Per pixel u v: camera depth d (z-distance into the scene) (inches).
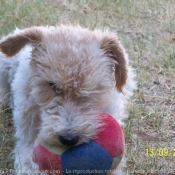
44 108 30.1
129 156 34.7
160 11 58.7
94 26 53.4
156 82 44.8
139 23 55.9
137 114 39.8
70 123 28.4
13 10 55.6
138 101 41.7
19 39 32.3
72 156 27.7
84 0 60.5
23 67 33.7
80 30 32.3
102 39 31.7
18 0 58.1
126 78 32.7
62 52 29.6
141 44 50.8
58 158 27.8
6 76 40.5
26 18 54.4
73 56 29.3
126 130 37.3
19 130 34.5
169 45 50.6
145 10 58.7
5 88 41.0
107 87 30.2
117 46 32.1
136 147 35.8
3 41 32.6
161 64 47.4
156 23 56.3
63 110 29.0
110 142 28.3
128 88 39.2
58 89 29.5
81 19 55.2
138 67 46.6
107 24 54.6
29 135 34.1
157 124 38.6
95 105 29.6
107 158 28.0
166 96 42.9
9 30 50.6
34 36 31.8
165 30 54.6
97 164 27.8
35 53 31.2
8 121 39.3
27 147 34.2
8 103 41.3
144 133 38.0
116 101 34.5
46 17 55.0
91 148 27.9
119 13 58.3
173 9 59.5
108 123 29.0
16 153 34.2
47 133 28.4
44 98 30.0
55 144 28.3
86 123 28.5
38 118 33.3
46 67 29.6
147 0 61.6
